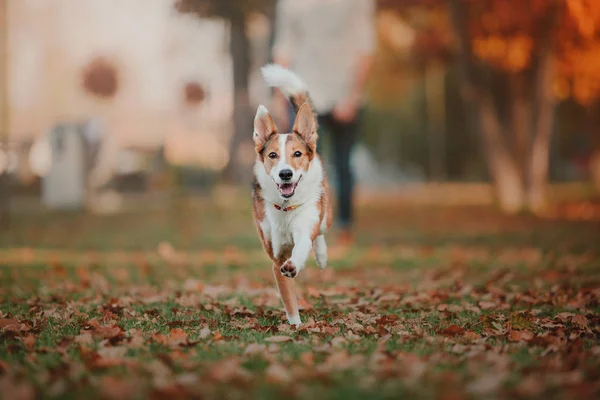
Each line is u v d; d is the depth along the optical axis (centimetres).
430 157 3516
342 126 1054
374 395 335
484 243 1180
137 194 2612
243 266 930
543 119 1831
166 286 745
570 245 1095
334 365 384
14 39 3356
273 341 455
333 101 1015
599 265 863
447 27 2094
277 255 541
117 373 374
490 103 1861
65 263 948
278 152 532
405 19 2134
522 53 1734
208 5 2402
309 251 516
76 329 496
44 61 3531
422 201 2495
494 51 1748
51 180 2034
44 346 437
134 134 2827
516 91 1894
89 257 1041
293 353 418
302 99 632
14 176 2388
